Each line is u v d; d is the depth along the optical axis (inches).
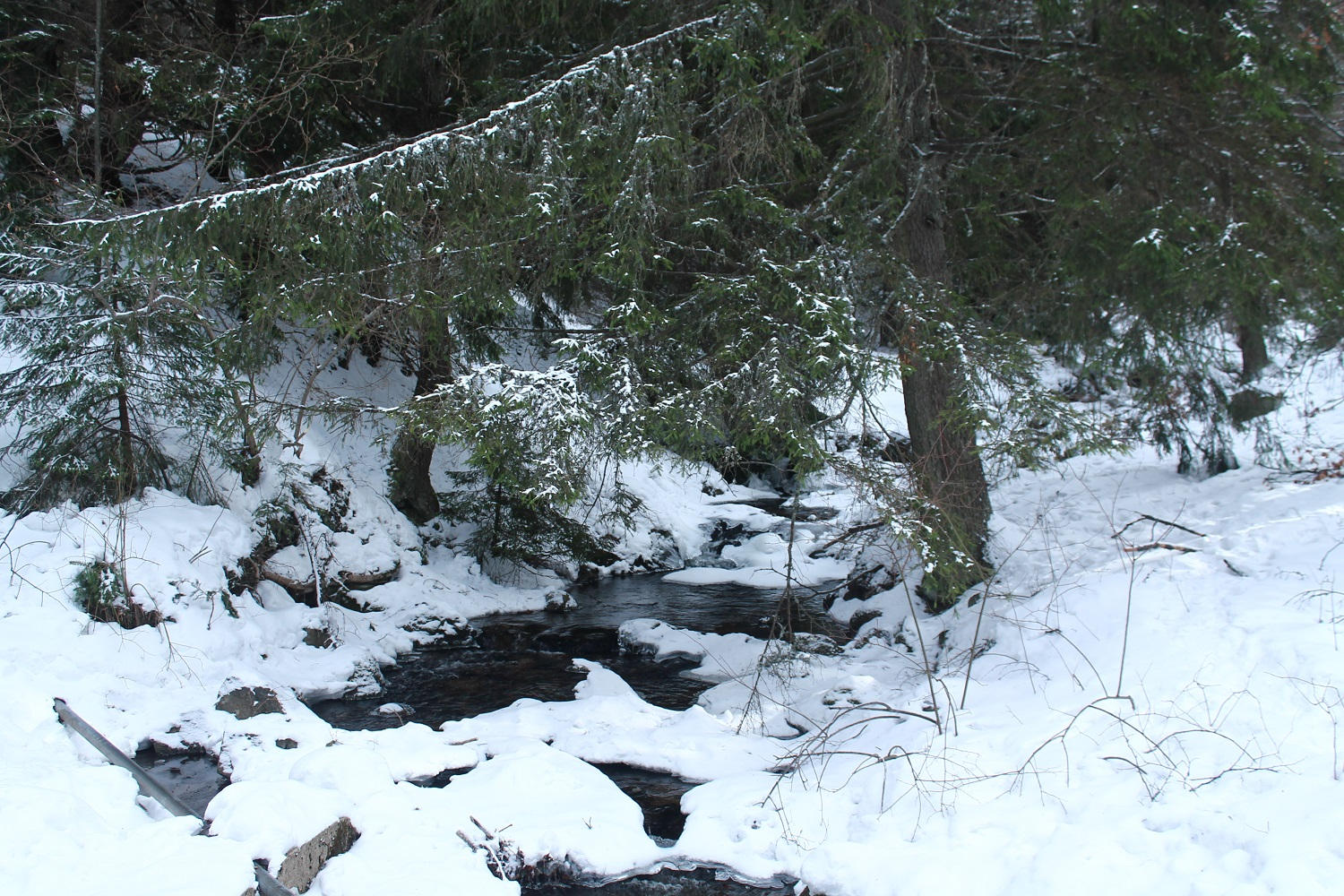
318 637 343.0
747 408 264.8
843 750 235.8
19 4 391.2
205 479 366.0
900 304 290.5
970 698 247.1
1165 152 314.2
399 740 244.7
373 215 264.5
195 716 248.1
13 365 406.9
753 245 304.8
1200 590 258.5
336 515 408.5
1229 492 396.2
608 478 568.1
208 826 177.6
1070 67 315.3
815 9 310.7
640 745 253.4
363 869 171.2
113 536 301.3
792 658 312.2
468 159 263.3
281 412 358.6
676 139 272.7
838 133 346.3
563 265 298.2
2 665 235.5
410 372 452.8
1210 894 147.2
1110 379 362.0
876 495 273.3
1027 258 377.7
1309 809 157.5
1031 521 427.8
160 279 316.5
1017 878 163.2
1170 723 197.2
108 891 144.1
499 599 452.1
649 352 295.4
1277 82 291.7
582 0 315.3
